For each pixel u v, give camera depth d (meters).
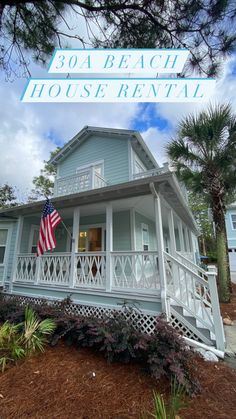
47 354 3.59
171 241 6.35
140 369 3.10
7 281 7.70
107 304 4.93
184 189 10.85
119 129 9.71
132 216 7.22
